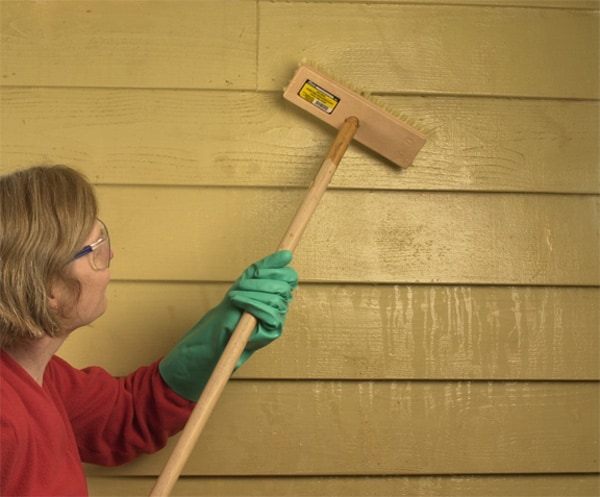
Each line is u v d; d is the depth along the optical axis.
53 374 1.21
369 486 1.42
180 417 1.32
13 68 1.41
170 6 1.43
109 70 1.42
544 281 1.45
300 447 1.41
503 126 1.46
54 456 1.00
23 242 0.95
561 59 1.47
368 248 1.43
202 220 1.42
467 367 1.43
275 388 1.41
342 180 1.43
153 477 1.41
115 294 1.41
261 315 1.14
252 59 1.43
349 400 1.42
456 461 1.43
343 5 1.45
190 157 1.42
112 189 1.41
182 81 1.43
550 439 1.44
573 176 1.46
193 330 1.29
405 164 1.38
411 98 1.45
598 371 1.44
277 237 1.42
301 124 1.44
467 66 1.46
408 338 1.43
